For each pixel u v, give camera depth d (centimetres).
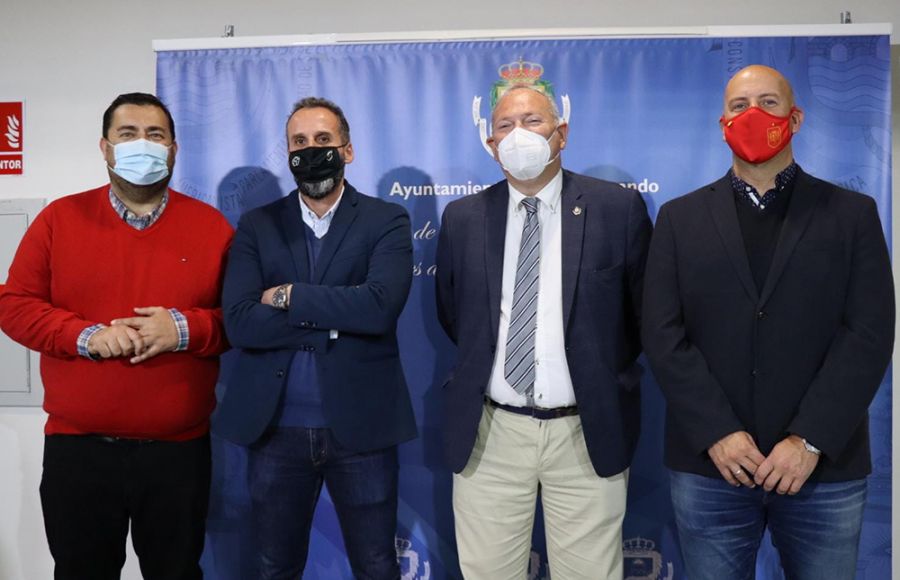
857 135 230
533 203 192
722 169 235
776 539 180
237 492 244
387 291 185
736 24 246
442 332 241
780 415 166
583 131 237
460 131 239
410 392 242
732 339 169
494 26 250
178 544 198
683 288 175
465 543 196
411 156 240
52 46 257
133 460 193
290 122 195
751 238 173
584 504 188
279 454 192
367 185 241
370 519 195
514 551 195
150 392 191
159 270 196
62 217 197
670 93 234
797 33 230
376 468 193
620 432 185
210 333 194
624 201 190
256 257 197
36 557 260
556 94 236
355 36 238
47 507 193
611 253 187
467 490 195
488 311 189
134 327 189
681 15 246
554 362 185
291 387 190
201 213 207
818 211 171
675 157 235
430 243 241
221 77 242
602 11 248
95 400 189
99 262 194
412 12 252
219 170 243
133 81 257
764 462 162
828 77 230
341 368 187
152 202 202
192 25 256
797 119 178
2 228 255
